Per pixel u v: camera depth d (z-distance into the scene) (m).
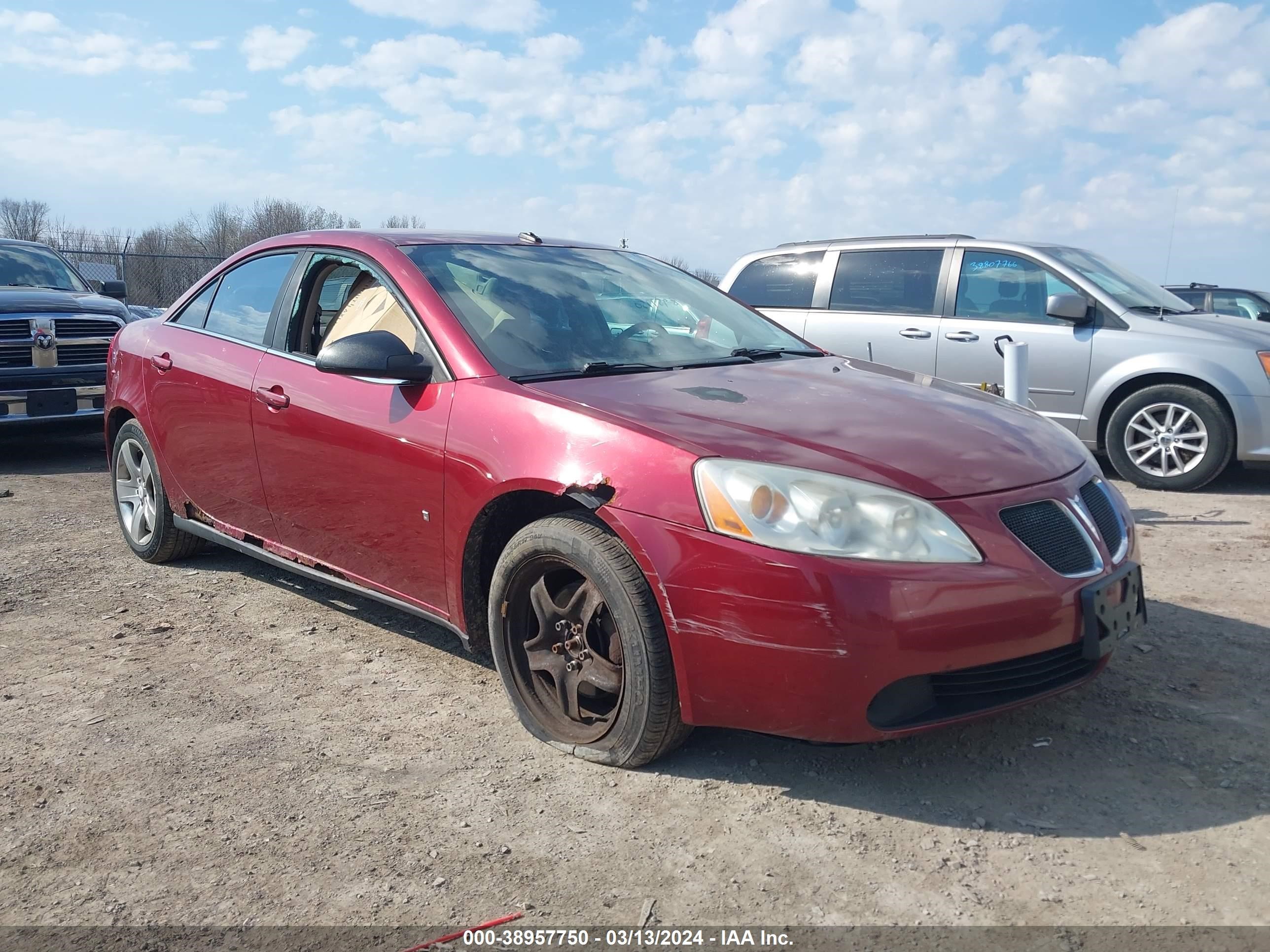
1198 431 6.83
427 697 3.45
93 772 2.94
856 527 2.54
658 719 2.77
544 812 2.68
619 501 2.75
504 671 3.16
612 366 3.40
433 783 2.85
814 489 2.57
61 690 3.53
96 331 8.27
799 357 3.99
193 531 4.62
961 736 3.07
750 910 2.26
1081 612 2.68
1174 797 2.70
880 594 2.47
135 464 5.08
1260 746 2.97
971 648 2.53
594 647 2.94
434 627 4.14
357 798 2.78
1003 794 2.73
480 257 3.88
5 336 7.79
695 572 2.62
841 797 2.73
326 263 4.01
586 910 2.27
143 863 2.48
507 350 3.36
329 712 3.34
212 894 2.36
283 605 4.43
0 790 2.84
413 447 3.29
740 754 2.98
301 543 3.93
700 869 2.42
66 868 2.47
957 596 2.51
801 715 2.55
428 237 3.96
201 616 4.30
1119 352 6.99
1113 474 7.64
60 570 4.98
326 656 3.83
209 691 3.51
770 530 2.55
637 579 2.73
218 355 4.30
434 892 2.35
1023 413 3.41
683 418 2.90
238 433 4.09
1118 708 3.24
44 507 6.43
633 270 4.33
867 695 2.49
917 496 2.59
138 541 5.09
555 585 3.05
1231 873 2.34
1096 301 7.15
